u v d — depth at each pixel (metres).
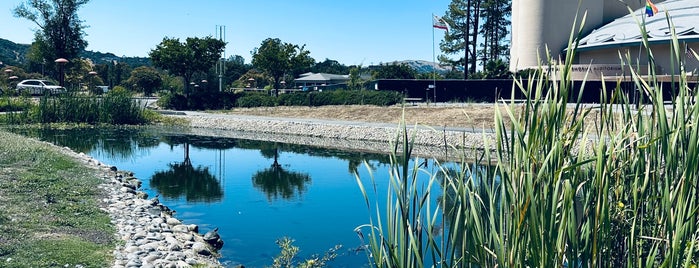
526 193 2.80
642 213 3.01
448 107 27.91
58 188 9.79
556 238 2.88
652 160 3.11
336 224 9.73
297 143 23.31
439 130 21.84
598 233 2.88
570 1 38.88
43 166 11.89
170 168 16.59
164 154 19.77
